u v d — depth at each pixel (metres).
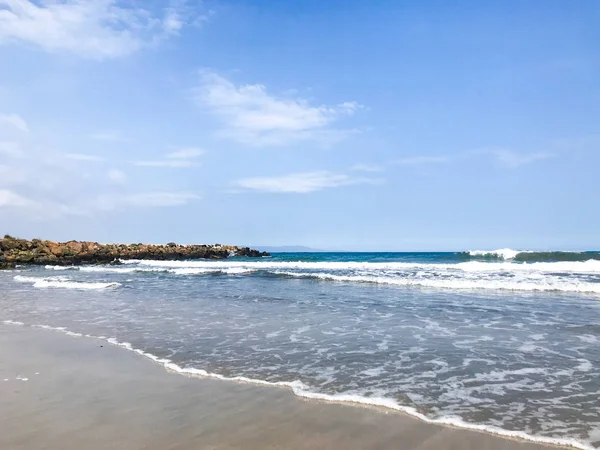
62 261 52.84
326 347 8.91
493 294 16.78
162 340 9.78
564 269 28.30
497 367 7.37
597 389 6.21
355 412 5.52
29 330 11.30
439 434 4.85
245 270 32.56
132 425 5.21
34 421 5.38
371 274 26.38
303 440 4.75
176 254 69.50
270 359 8.06
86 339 10.08
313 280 23.86
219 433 4.96
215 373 7.29
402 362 7.75
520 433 4.82
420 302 14.92
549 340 9.28
